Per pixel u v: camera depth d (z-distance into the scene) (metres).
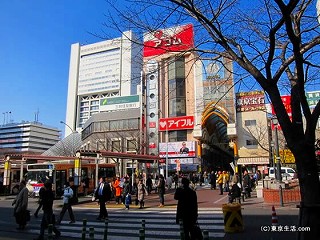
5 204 25.61
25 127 140.00
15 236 11.47
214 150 66.94
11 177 37.59
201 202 21.59
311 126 6.30
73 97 132.00
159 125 57.00
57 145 85.94
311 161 6.20
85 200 26.05
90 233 6.63
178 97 55.62
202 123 53.19
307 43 7.39
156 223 13.90
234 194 18.09
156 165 50.06
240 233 10.80
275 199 19.08
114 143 66.19
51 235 7.16
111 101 75.44
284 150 40.28
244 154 50.88
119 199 23.55
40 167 30.22
